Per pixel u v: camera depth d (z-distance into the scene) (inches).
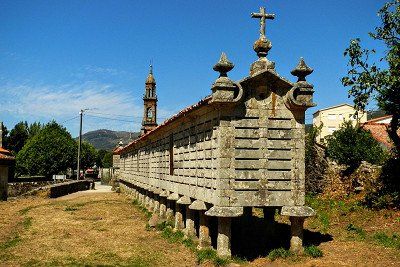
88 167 2992.1
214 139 454.0
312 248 450.3
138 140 967.0
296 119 455.2
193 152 533.6
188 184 555.2
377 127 1259.8
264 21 478.3
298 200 448.1
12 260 464.4
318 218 658.2
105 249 523.5
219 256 438.0
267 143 446.6
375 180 726.5
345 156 850.1
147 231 655.1
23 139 2588.6
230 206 431.8
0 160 1144.2
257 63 466.0
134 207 1008.2
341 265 401.7
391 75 621.9
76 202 1139.3
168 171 684.7
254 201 437.7
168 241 568.1
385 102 653.9
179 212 614.2
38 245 546.6
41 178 1903.3
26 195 1285.7
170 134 673.0
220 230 442.0
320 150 887.7
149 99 1375.5
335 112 1967.3
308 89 448.8
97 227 697.6
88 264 449.7
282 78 447.2
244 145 441.1
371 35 665.6
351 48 661.9
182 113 515.5
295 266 409.7
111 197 1314.0
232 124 439.2
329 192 804.6
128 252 506.6
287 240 547.8
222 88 426.6
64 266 440.5
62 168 1939.0
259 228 608.4
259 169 442.0
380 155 834.2
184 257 476.1
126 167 1473.9
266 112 448.8
